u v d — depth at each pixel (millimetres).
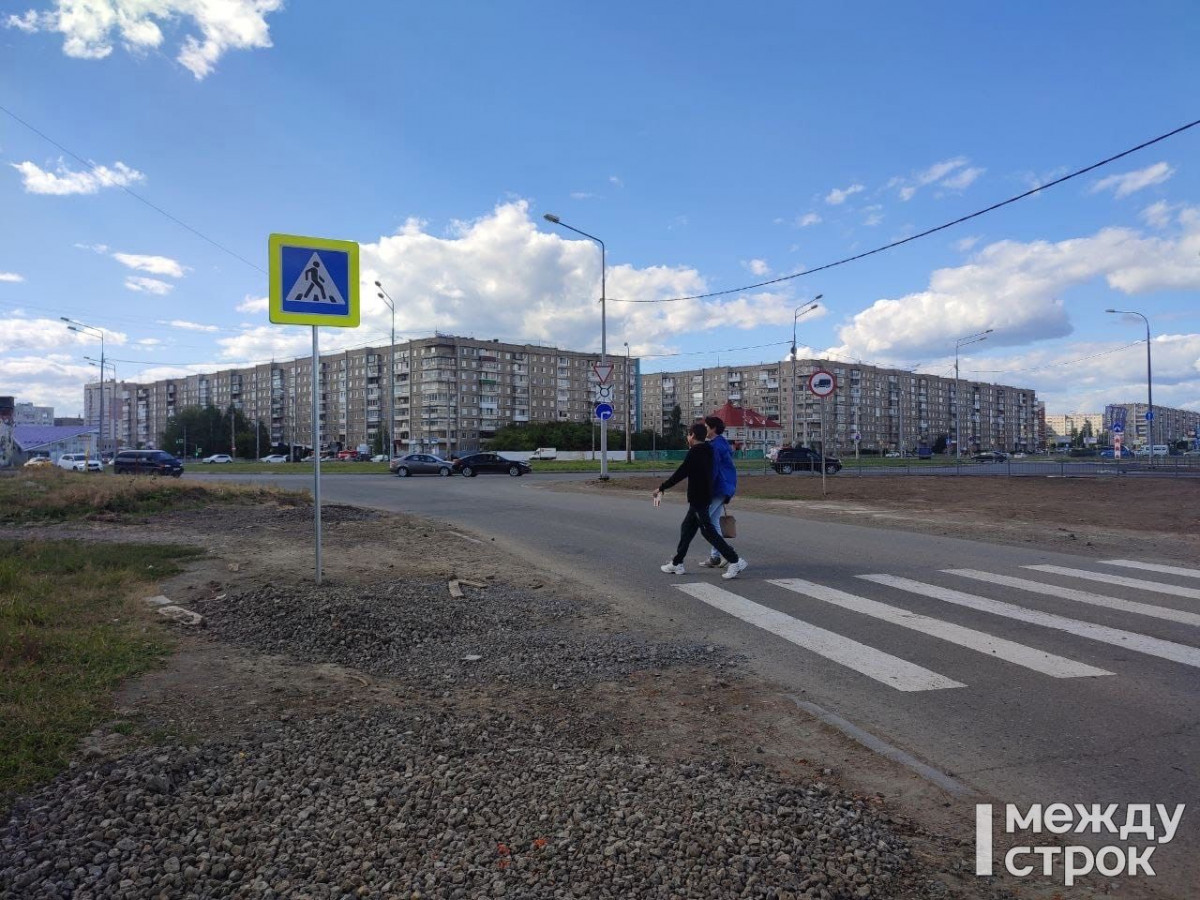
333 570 8766
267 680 4820
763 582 8492
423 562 9547
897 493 22766
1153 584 8289
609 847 2859
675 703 4691
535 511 16938
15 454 63312
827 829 3082
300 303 7336
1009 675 5219
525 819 3076
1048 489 24094
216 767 3484
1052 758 3895
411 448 121000
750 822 3090
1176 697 4738
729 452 8938
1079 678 5129
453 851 2832
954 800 3451
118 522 13984
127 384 164000
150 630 5926
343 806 3150
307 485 27484
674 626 6590
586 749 3902
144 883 2590
